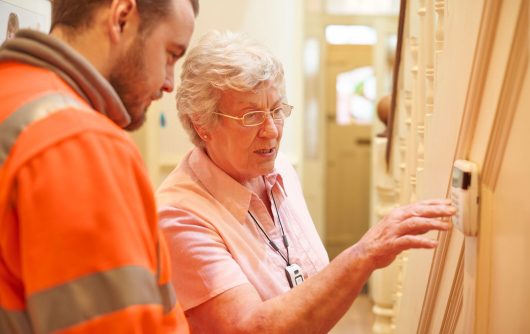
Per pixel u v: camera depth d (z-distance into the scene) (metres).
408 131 2.19
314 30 4.87
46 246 0.74
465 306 1.19
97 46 0.90
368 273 1.21
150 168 4.25
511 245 1.02
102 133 0.80
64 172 0.76
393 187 2.92
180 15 0.96
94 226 0.76
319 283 1.23
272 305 1.24
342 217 5.71
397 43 2.34
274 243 1.51
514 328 1.02
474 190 1.10
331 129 5.59
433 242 1.16
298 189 1.76
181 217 1.37
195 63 1.39
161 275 0.92
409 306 1.64
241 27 4.26
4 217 0.77
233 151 1.40
